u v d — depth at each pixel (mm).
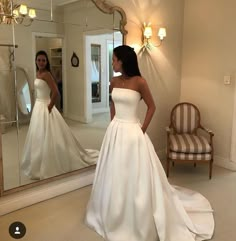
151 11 3729
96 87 3242
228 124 3910
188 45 4219
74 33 2965
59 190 3084
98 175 2523
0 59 2508
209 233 2379
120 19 3365
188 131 4035
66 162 3115
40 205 2877
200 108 4207
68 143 3104
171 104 4289
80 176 3270
